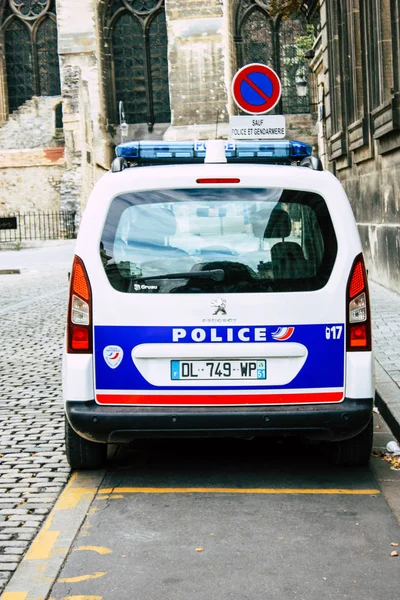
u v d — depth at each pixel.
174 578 4.12
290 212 5.44
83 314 5.42
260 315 5.38
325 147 26.36
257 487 5.59
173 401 5.41
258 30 51.94
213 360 5.41
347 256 5.43
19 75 54.94
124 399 5.43
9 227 45.19
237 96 10.59
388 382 8.09
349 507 5.16
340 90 21.02
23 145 50.00
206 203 5.43
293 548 4.50
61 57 52.38
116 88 53.84
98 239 5.43
